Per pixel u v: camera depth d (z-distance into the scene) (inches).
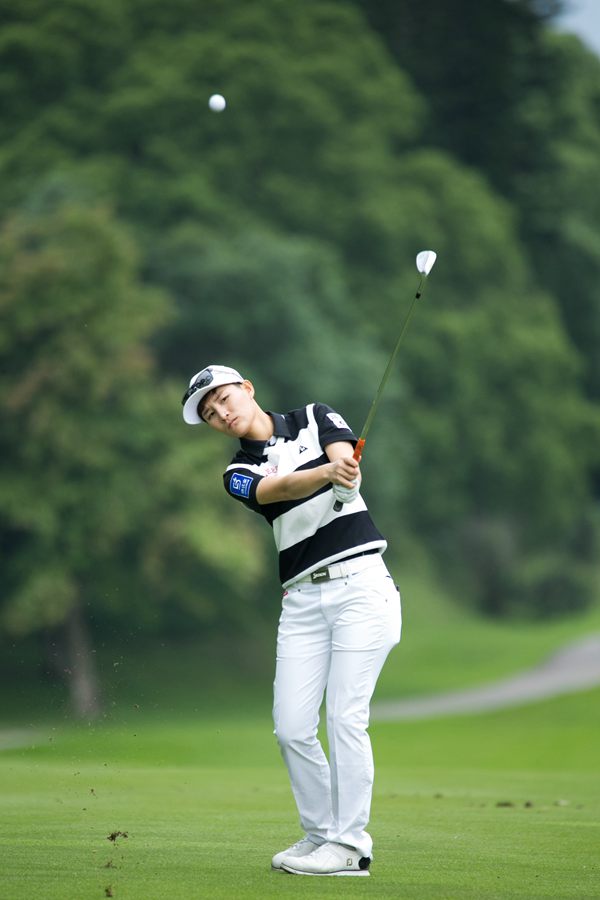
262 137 4662.9
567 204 6102.4
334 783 537.0
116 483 3622.0
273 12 4943.4
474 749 2438.5
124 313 3686.0
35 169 4355.3
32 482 3565.5
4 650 3725.4
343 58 4931.1
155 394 3880.4
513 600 5738.2
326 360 4168.3
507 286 5285.4
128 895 457.7
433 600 5472.4
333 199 4724.4
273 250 4202.8
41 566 3543.3
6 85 4534.9
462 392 4945.9
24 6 4680.1
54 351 3563.0
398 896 468.8
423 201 4869.6
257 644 4517.7
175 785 1067.9
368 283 4785.9
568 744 2421.3
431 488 5014.8
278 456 556.7
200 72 4589.1
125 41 4712.1
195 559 3764.8
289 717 547.5
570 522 5728.3
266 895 464.4
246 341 4237.2
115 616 4042.8
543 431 5226.4
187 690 3944.4
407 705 3727.9
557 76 6323.8
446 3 6240.2
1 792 953.5
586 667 4387.3
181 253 4215.1
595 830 718.5
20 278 3560.5
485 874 532.1
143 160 4468.5
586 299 6166.3
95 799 895.7
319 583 544.1
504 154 6181.1
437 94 6205.7
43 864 536.7
